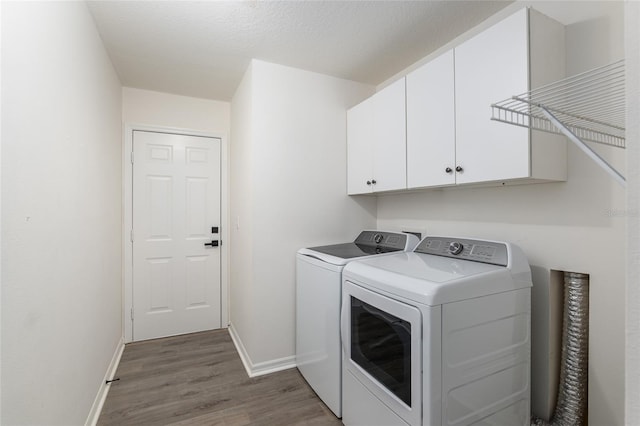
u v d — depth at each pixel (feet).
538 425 4.79
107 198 6.97
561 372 4.83
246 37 6.39
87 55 5.38
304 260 6.89
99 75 6.23
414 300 3.76
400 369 4.00
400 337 4.00
